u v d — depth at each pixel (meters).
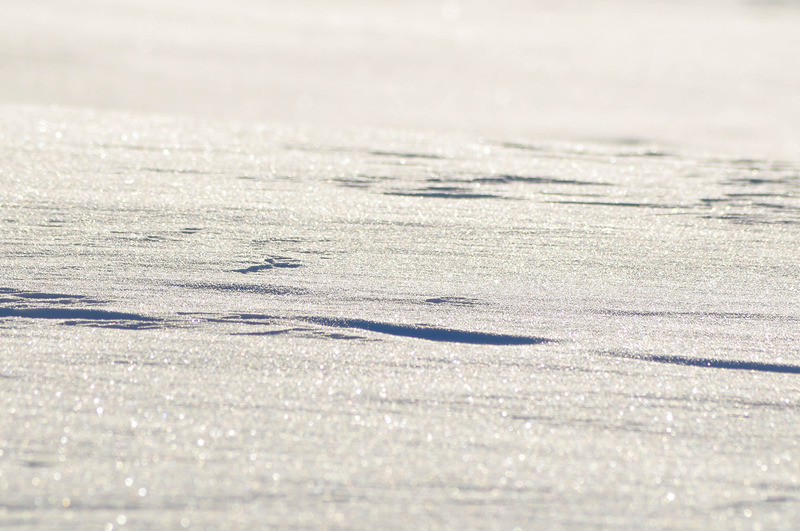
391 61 60.56
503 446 11.77
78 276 12.45
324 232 12.91
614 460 11.73
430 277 12.57
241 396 11.89
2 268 12.48
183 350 12.08
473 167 13.93
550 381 12.01
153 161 13.72
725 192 13.68
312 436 11.77
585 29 83.12
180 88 45.22
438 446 11.76
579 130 36.84
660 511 11.61
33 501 11.57
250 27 71.25
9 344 12.07
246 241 12.79
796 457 11.77
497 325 12.27
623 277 12.63
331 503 11.59
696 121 40.53
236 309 12.30
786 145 28.91
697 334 12.26
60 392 11.88
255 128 17.02
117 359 12.02
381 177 13.66
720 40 77.25
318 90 48.09
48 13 70.19
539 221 13.13
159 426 11.78
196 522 11.55
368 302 12.38
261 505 11.59
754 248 12.94
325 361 12.05
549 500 11.62
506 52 67.25
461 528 11.55
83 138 14.45
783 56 69.12
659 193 13.62
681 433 11.83
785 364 12.12
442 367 12.05
